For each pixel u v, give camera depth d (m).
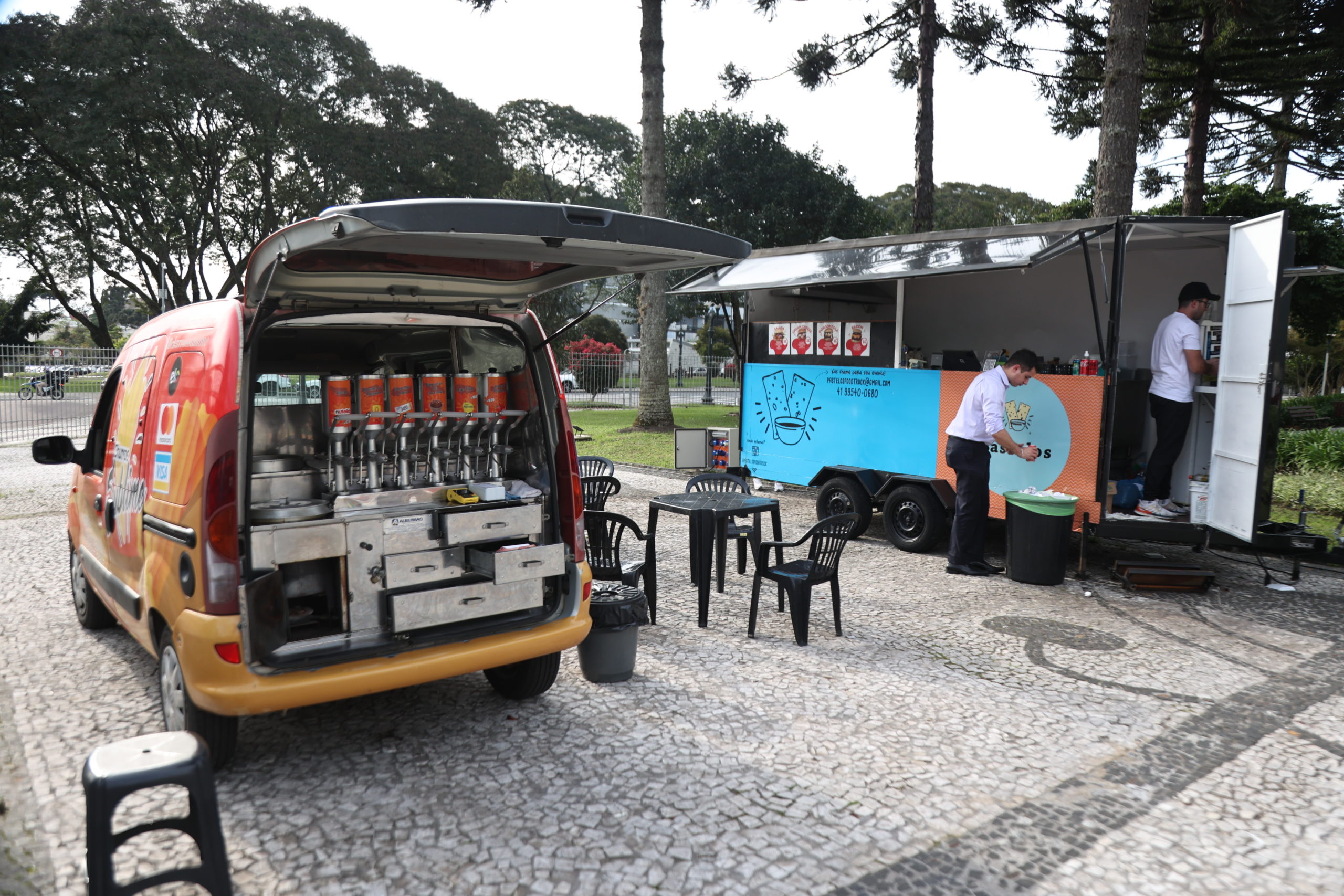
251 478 3.06
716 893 2.62
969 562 6.91
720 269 9.91
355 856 2.79
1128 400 7.85
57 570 6.76
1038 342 9.34
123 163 27.48
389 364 4.49
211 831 2.35
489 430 3.84
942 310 10.20
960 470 6.82
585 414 23.59
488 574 3.49
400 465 3.53
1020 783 3.38
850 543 8.16
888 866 2.79
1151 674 4.64
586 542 5.32
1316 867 2.84
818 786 3.32
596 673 4.37
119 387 4.50
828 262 8.60
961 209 51.75
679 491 11.00
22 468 12.89
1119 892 2.68
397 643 3.27
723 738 3.74
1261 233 5.92
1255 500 5.99
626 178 30.52
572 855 2.81
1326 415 21.56
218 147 29.66
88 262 32.72
